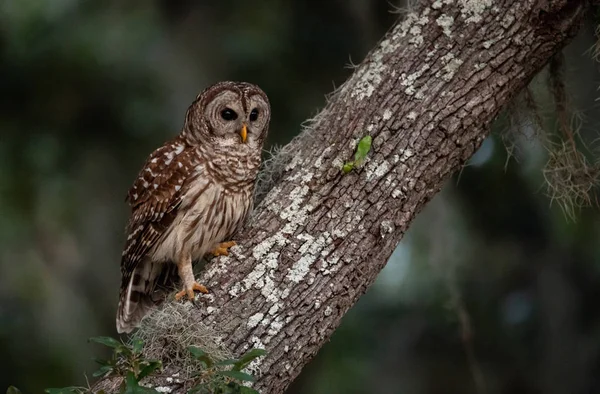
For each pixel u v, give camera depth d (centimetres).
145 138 1440
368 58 830
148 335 746
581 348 1308
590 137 1202
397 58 812
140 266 930
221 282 764
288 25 1448
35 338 1336
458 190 1322
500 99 810
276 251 771
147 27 1455
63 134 1417
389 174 786
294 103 1409
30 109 1398
